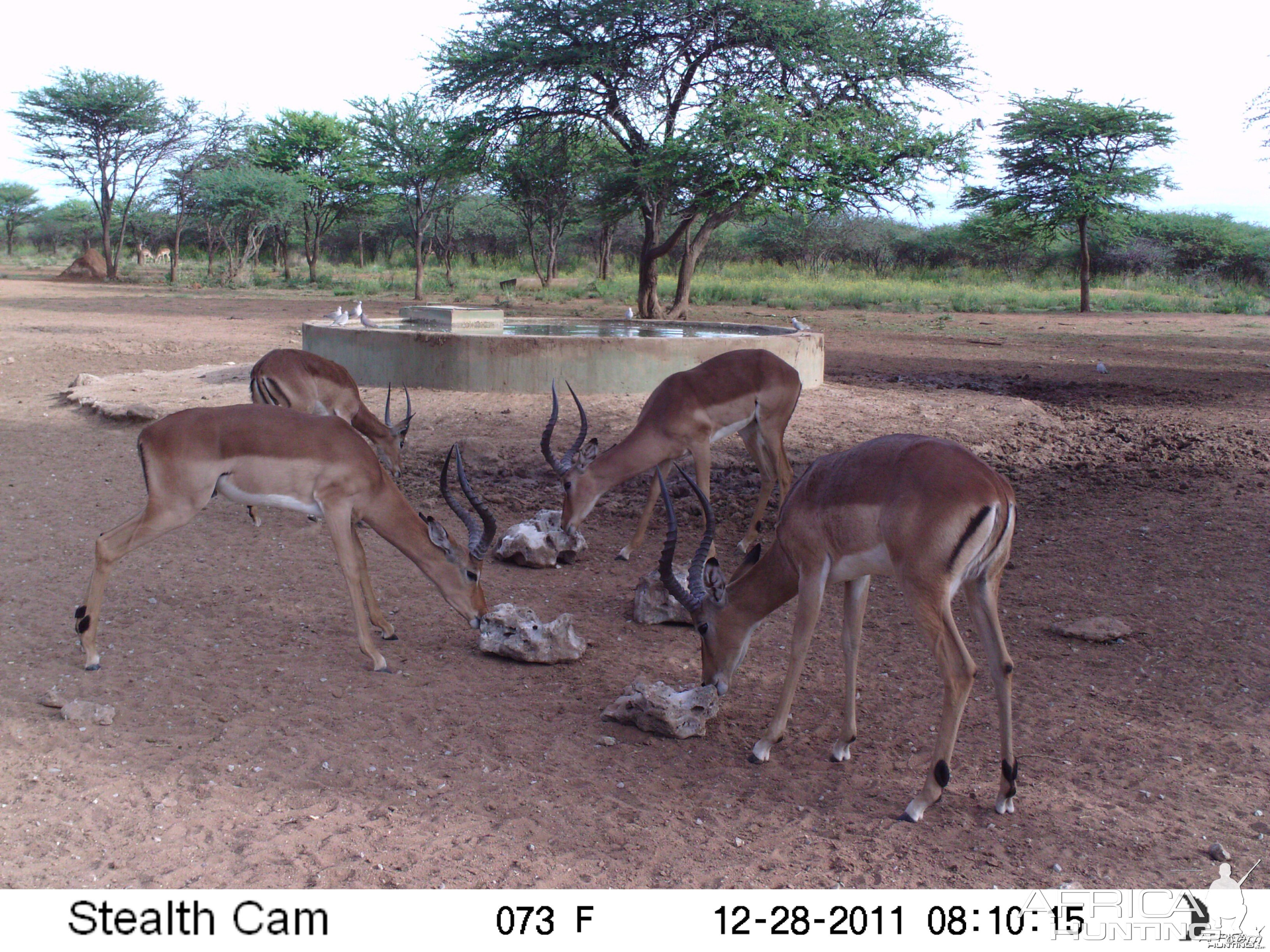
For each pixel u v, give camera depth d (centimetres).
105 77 4369
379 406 1097
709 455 712
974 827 383
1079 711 482
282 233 4422
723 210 2306
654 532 786
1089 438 1125
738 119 2067
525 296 3316
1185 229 4862
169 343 1880
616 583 672
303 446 496
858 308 3272
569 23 2222
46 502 803
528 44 2225
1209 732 459
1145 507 835
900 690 511
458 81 2330
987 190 3397
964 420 1142
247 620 581
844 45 2156
